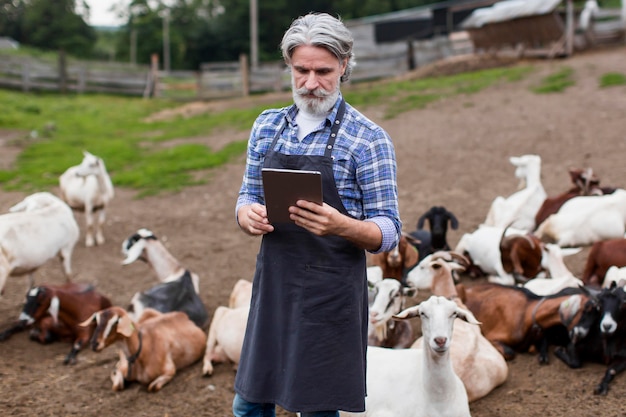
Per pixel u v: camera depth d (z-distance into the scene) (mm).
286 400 3051
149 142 16844
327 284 3008
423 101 17469
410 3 57531
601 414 4508
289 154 3041
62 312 6059
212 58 57562
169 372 5406
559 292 5469
